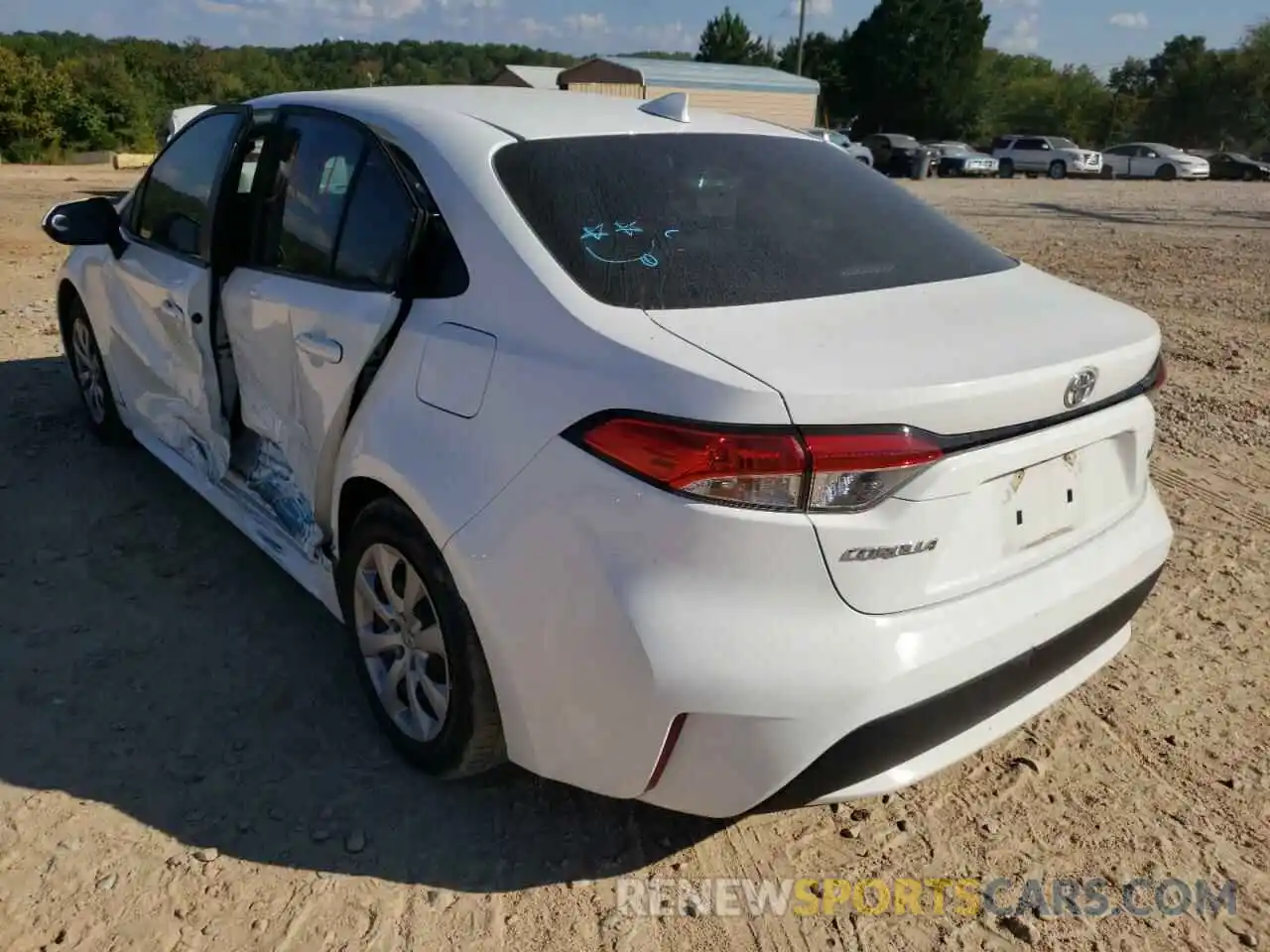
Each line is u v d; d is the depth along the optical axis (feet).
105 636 11.23
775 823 8.97
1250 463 17.37
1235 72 199.52
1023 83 221.66
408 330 8.66
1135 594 8.81
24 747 9.44
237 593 12.19
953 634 7.20
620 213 8.61
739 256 8.52
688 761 7.10
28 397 18.39
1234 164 121.39
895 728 7.07
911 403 6.72
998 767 9.75
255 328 10.84
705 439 6.66
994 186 91.76
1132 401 8.48
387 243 9.25
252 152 11.57
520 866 8.37
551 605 7.32
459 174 8.82
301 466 10.41
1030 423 7.40
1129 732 10.25
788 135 10.93
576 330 7.53
